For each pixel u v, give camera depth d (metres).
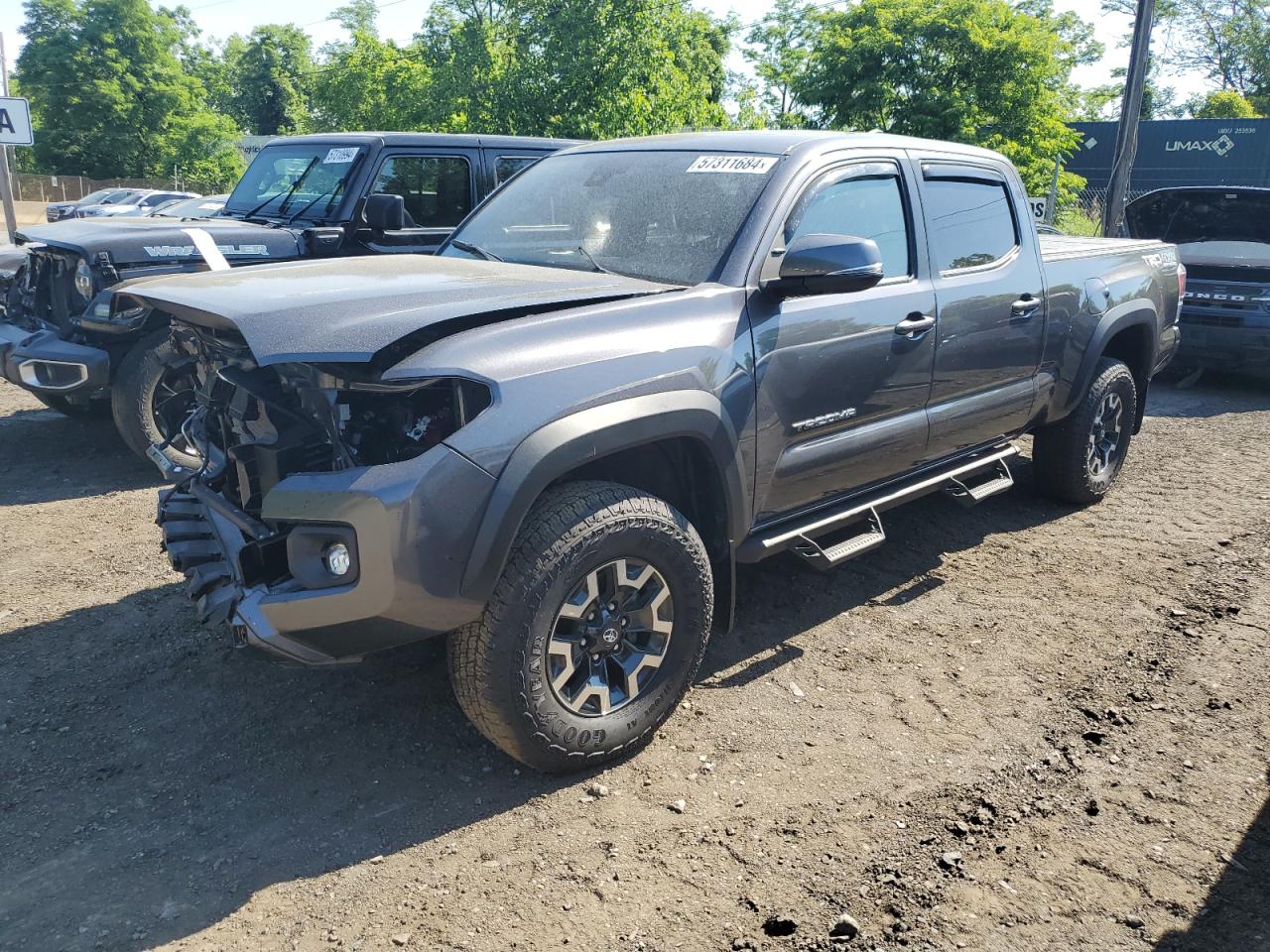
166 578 4.52
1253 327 9.19
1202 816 2.90
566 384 2.82
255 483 3.02
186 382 5.80
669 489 3.45
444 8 20.92
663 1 19.44
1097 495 5.76
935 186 4.29
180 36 63.94
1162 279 5.93
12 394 8.19
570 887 2.58
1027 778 3.08
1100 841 2.79
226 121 63.34
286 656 2.74
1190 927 2.46
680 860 2.69
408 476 2.57
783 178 3.59
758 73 32.94
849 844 2.76
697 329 3.17
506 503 2.66
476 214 4.38
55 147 61.12
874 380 3.81
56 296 6.04
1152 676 3.75
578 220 3.86
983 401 4.51
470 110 19.83
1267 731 3.37
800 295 3.35
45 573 4.55
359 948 2.37
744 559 3.54
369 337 2.61
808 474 3.63
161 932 2.41
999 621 4.23
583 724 2.97
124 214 30.33
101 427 7.17
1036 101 22.92
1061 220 24.25
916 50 22.67
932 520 5.49
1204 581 4.67
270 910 2.49
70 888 2.56
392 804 2.92
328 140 7.10
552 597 2.79
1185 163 28.06
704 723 3.38
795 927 2.44
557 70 18.89
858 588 4.55
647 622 3.10
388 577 2.57
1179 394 9.55
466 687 2.80
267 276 3.33
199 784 3.01
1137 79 15.52
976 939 2.41
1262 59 49.34
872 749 3.24
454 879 2.61
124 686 3.57
